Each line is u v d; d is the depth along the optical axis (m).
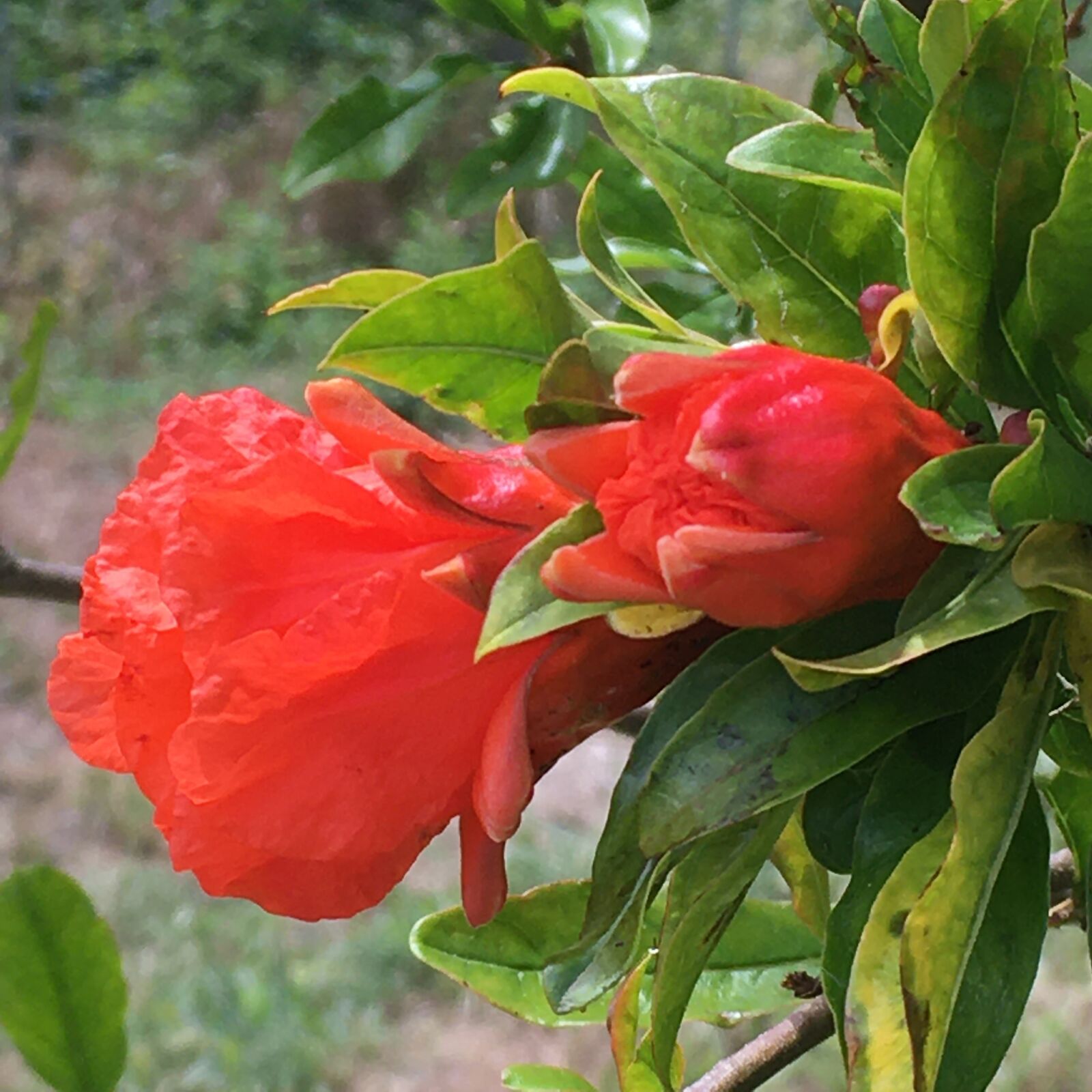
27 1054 0.22
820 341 0.22
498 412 0.22
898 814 0.20
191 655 0.19
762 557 0.18
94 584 0.20
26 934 0.21
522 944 0.28
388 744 0.19
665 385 0.18
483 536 0.19
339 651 0.19
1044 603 0.18
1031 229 0.19
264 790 0.19
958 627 0.18
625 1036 0.22
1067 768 0.23
